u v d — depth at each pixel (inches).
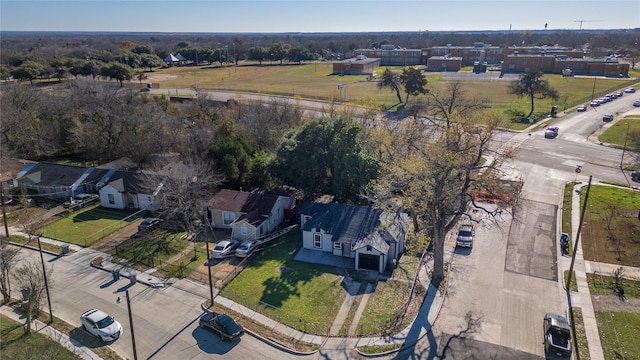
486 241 1589.6
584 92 4429.1
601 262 1427.2
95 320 1125.1
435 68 6535.4
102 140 2591.0
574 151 2605.8
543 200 1915.6
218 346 1087.0
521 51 7278.5
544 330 1103.6
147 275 1425.9
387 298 1277.1
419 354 1040.8
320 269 1455.5
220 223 1815.9
